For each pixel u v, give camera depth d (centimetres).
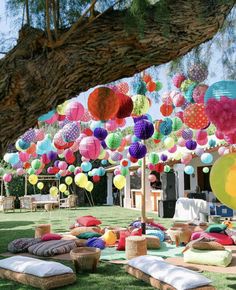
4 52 256
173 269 541
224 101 373
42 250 809
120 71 230
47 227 1009
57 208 2333
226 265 683
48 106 218
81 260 653
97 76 225
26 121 213
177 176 1709
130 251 734
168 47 228
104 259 760
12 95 205
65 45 217
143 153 808
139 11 217
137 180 2452
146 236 878
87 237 962
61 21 244
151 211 1988
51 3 239
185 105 694
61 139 905
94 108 327
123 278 611
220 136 770
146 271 579
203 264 698
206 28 231
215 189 378
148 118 809
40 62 212
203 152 1326
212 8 230
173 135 1232
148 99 431
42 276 556
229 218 1333
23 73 208
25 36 220
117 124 843
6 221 1616
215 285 560
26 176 2292
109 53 220
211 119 389
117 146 902
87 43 219
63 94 222
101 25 223
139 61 228
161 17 222
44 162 1252
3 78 207
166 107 698
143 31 219
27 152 1088
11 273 605
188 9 227
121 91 402
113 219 1617
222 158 384
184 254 728
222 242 854
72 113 682
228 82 373
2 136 207
